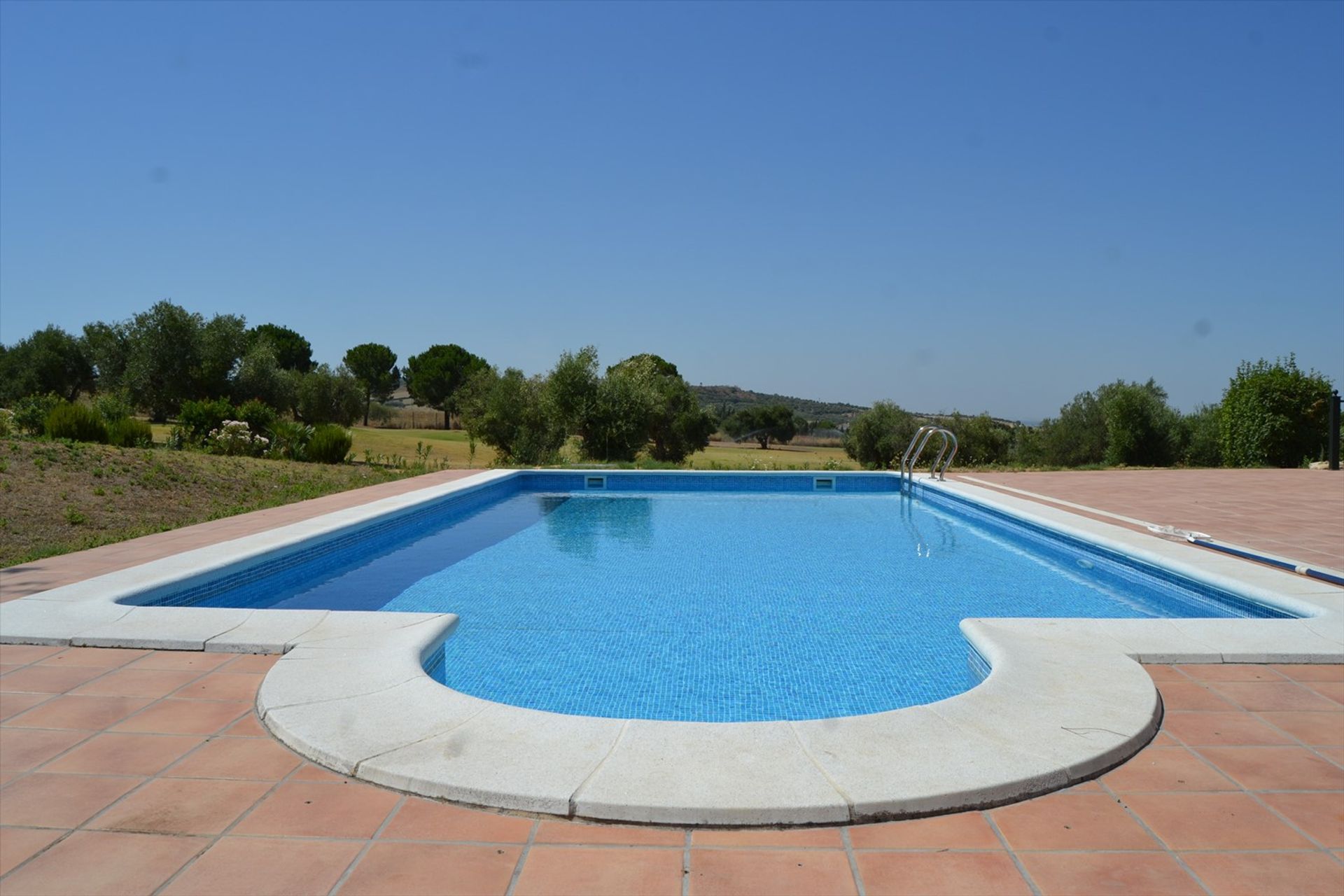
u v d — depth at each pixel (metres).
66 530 7.72
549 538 8.14
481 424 21.27
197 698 2.92
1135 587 5.93
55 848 1.93
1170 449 18.27
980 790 2.13
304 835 1.99
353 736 2.47
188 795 2.19
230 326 29.16
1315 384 14.88
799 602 5.49
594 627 4.84
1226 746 2.54
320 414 33.44
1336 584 4.78
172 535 6.45
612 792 2.11
